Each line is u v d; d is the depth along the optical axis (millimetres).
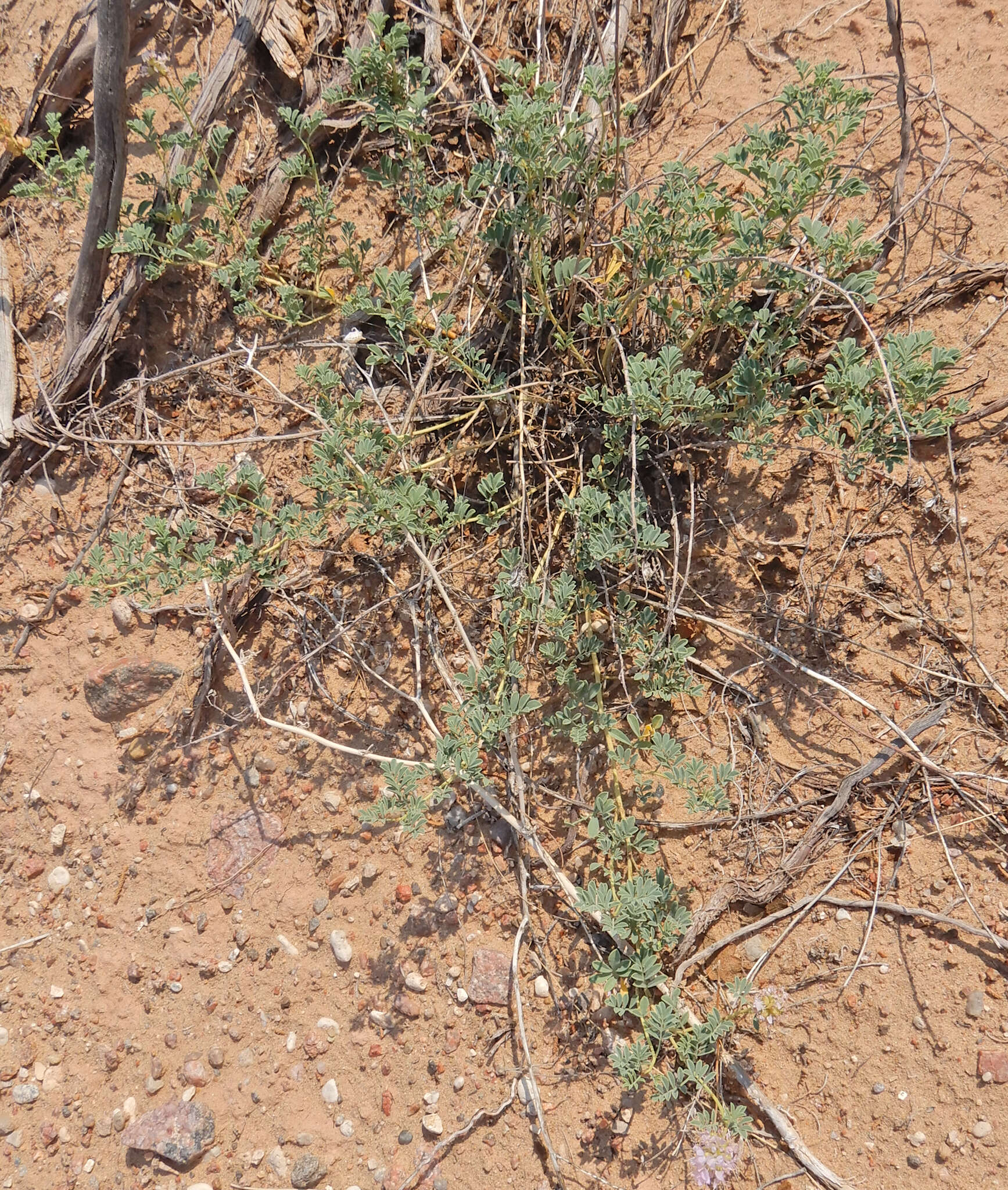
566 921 2414
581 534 2486
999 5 2793
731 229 2396
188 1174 2432
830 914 2271
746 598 2555
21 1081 2637
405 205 2633
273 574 2625
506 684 2475
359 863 2576
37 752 2875
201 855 2678
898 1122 2100
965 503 2424
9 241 3275
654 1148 2207
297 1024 2500
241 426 3021
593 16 2758
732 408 2357
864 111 2658
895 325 2578
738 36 3023
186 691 2812
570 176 2588
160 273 2842
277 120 3188
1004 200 2607
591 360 2711
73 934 2727
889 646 2410
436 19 3088
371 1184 2328
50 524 3023
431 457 2797
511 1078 2330
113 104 2613
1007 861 2188
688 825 2410
